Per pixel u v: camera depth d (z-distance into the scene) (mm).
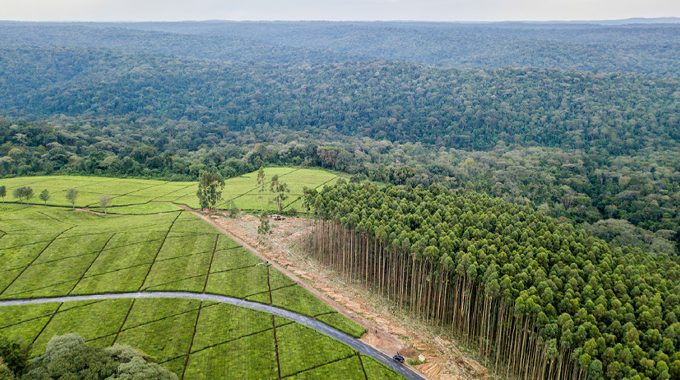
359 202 150000
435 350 99500
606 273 98438
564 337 80938
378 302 120875
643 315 82188
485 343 102562
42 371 67250
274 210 192500
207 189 188375
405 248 116000
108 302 112812
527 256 106500
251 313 109250
